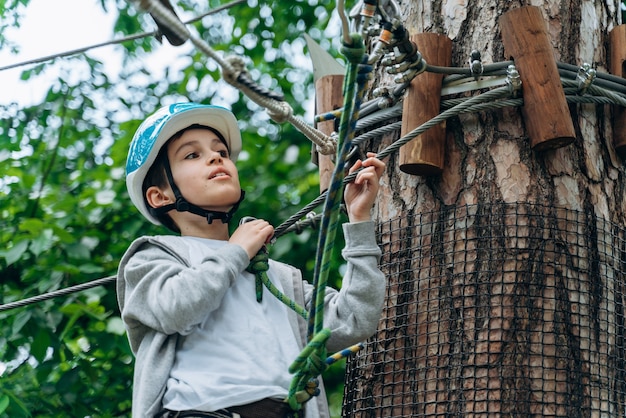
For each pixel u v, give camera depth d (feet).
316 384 8.36
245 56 27.91
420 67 9.63
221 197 9.38
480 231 9.53
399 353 9.54
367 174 9.13
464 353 9.25
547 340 9.20
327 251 7.53
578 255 9.52
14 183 21.91
